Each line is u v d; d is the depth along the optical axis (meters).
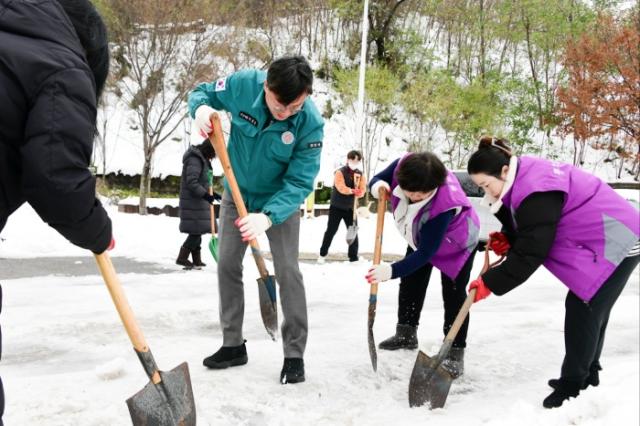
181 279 6.61
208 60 16.08
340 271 7.55
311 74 2.91
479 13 24.50
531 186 2.85
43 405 2.91
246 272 7.14
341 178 8.23
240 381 3.33
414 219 3.34
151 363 2.30
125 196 19.38
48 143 1.57
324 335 4.49
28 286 6.01
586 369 3.04
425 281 4.07
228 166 3.11
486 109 20.16
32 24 1.61
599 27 21.50
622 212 2.96
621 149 22.34
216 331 4.55
